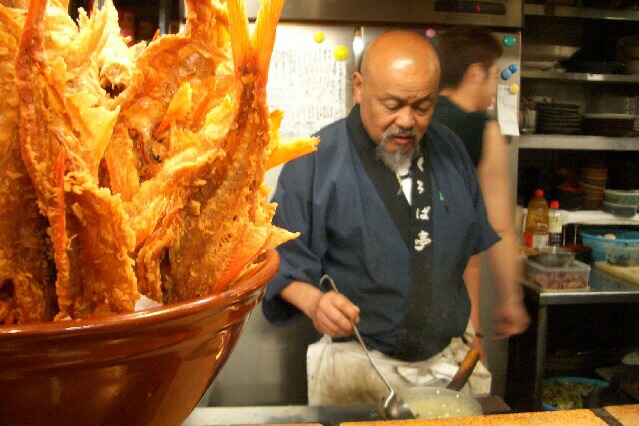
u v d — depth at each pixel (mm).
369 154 1851
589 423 708
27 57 303
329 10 2469
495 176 2078
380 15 2498
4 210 318
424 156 1883
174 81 398
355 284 1898
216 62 401
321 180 1852
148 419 348
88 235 313
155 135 390
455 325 1922
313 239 1895
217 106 394
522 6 2607
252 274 393
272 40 332
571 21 3578
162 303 366
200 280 363
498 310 2154
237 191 360
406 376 1854
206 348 349
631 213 3275
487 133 2066
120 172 360
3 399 286
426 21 2529
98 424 321
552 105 3127
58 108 310
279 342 2617
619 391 1834
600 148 3068
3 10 318
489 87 2059
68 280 315
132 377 312
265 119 344
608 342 3564
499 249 2090
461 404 1181
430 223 1854
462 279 2025
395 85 1665
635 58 3344
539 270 2691
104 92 368
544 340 2680
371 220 1852
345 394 1915
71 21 361
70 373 286
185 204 352
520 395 2846
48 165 306
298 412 1089
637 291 2613
